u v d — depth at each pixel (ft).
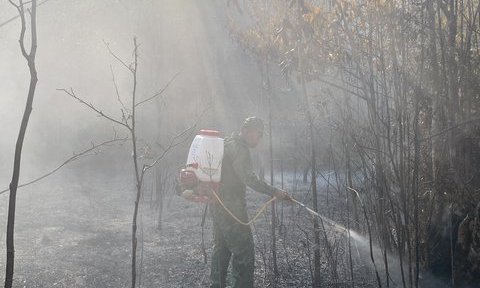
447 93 14.20
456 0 14.38
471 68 14.67
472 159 14.69
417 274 13.24
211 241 22.39
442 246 15.21
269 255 18.62
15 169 7.02
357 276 16.55
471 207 14.65
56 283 17.26
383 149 14.89
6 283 6.98
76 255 20.35
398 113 13.60
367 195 15.70
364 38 14.23
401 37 13.65
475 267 14.19
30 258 19.97
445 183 14.60
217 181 14.40
